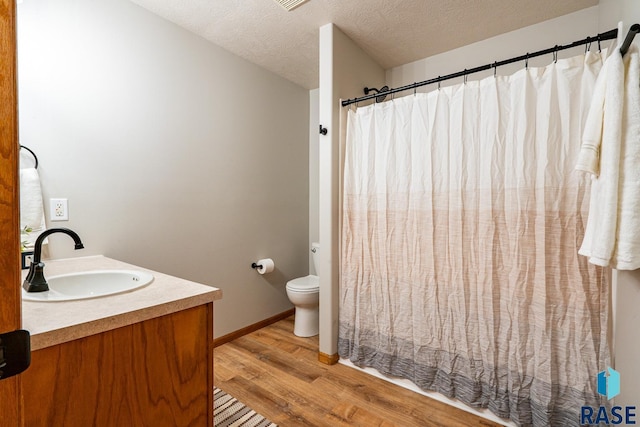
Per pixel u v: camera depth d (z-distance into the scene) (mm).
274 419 1608
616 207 1036
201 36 2318
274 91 2963
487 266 1591
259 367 2135
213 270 2428
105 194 1812
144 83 1989
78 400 766
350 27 2182
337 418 1618
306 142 3375
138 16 1952
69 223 1666
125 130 1897
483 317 1604
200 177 2328
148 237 2020
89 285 1380
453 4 1928
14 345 397
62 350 740
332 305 2180
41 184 1562
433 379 1781
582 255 1303
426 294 1805
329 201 2172
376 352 2016
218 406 1709
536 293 1464
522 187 1491
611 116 1054
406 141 1891
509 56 2244
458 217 1683
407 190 1889
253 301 2781
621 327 1213
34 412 696
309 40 2365
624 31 1283
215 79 2426
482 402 1617
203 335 1054
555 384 1411
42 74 1557
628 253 1000
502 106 1562
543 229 1438
